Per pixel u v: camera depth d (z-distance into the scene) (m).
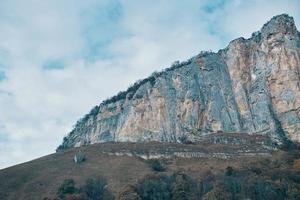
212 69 193.38
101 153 168.38
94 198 133.00
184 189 130.50
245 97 182.88
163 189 131.75
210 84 189.75
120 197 125.88
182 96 187.88
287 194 125.81
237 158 156.62
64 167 156.62
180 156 161.88
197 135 177.50
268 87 180.88
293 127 170.12
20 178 148.12
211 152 161.38
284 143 164.00
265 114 173.88
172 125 182.88
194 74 192.88
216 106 183.88
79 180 144.25
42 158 169.25
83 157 162.62
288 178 134.88
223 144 167.25
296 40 187.12
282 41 185.12
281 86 178.62
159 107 189.12
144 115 191.12
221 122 180.38
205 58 196.75
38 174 150.88
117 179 143.88
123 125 196.25
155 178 138.62
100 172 150.62
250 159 154.00
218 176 137.12
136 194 126.12
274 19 191.00
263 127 172.50
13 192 139.88
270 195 124.44
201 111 183.75
